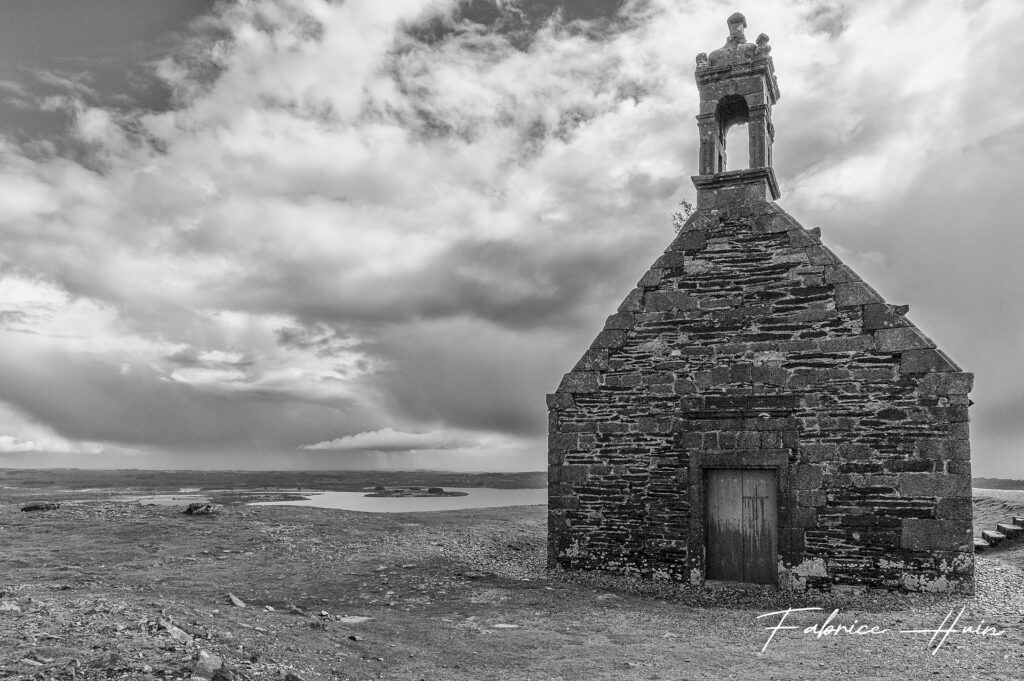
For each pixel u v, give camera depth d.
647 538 13.36
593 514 13.78
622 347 14.00
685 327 13.65
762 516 12.80
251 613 9.12
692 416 13.34
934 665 7.75
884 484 11.97
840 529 12.13
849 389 12.38
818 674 7.53
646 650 8.62
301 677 6.43
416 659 7.93
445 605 10.97
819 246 13.03
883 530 11.89
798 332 12.90
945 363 11.85
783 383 12.83
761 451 12.74
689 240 13.92
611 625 9.93
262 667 6.39
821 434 12.44
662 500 13.34
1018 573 13.08
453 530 18.27
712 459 13.07
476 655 8.28
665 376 13.63
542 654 8.39
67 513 19.14
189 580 11.69
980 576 12.84
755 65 14.34
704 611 11.07
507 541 17.42
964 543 11.42
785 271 13.20
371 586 11.91
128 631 6.85
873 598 11.67
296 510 21.77
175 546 14.65
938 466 11.71
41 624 6.95
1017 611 10.29
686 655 8.39
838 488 12.23
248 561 13.49
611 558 13.58
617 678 7.45
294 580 12.12
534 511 24.89
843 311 12.66
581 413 14.09
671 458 13.38
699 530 12.96
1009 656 8.02
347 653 7.80
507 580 12.96
